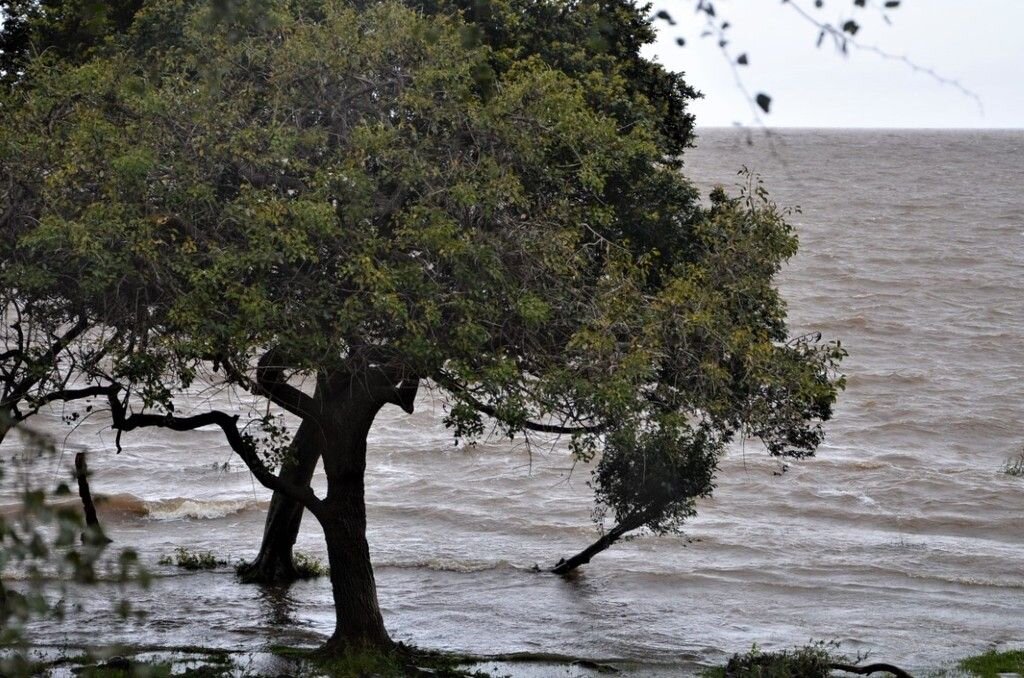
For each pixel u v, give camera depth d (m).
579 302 27.77
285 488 30.89
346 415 30.78
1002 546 55.72
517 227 27.16
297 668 30.56
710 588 47.38
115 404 29.59
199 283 24.06
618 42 37.31
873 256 149.38
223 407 77.00
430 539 54.25
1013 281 134.12
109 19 33.06
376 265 25.92
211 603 40.72
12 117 27.09
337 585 32.00
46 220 24.03
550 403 27.22
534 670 33.31
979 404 85.12
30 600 9.73
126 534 53.22
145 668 11.94
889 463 70.12
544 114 28.39
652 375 28.38
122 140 25.88
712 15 11.48
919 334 108.62
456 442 30.94
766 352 28.30
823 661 32.25
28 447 10.03
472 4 33.53
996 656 36.91
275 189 27.17
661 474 36.91
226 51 27.14
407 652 32.59
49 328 26.86
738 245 31.16
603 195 32.59
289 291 25.69
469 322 25.45
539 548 53.28
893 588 48.16
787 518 59.56
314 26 28.00
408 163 26.56
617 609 43.53
